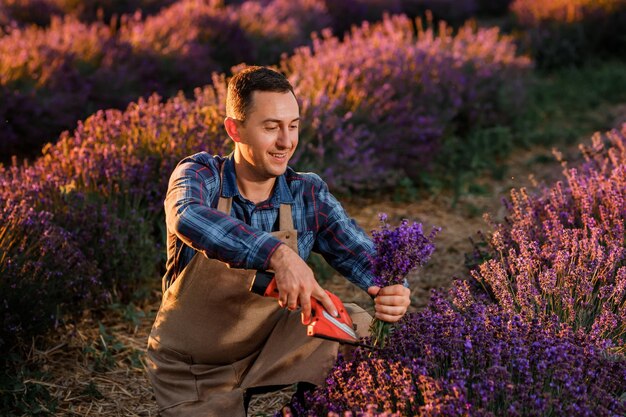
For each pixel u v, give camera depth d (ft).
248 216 7.71
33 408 9.91
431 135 20.81
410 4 50.24
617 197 11.02
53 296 11.46
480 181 21.58
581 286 9.27
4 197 12.00
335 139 18.60
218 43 32.24
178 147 15.02
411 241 7.20
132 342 12.08
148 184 14.48
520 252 10.99
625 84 32.19
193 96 27.53
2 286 10.53
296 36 36.37
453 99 23.36
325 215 8.00
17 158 21.79
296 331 7.74
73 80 24.34
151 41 29.43
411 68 23.44
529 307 9.10
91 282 12.03
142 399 10.50
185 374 7.79
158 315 7.97
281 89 7.13
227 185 7.63
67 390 10.56
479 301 9.29
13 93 22.08
